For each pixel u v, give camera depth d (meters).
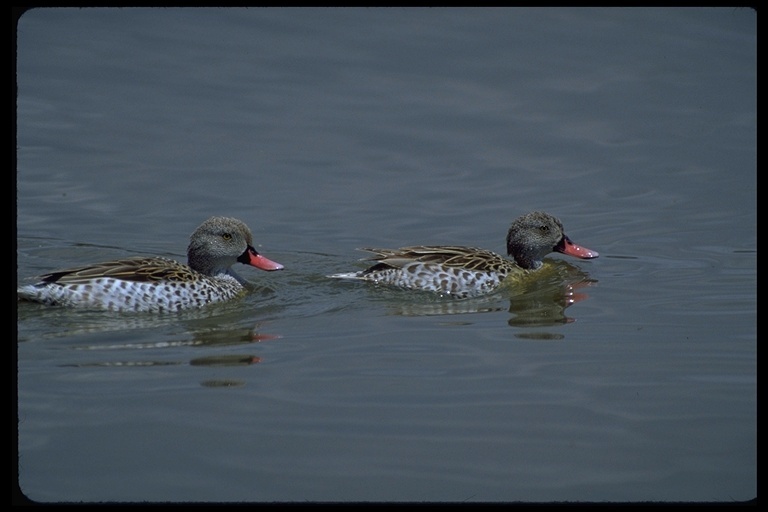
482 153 22.97
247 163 22.12
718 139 23.61
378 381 12.64
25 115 23.30
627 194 21.53
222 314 15.34
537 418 11.65
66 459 10.55
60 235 18.92
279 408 11.81
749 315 15.41
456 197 21.25
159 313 15.24
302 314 15.46
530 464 10.64
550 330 14.79
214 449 10.82
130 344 13.84
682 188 21.75
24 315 14.76
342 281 17.27
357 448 10.89
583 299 16.48
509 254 18.44
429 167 22.38
